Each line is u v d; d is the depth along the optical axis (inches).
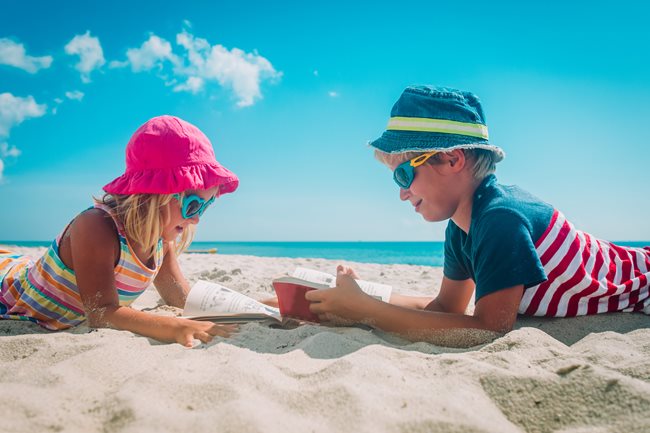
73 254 79.2
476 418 41.9
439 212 82.0
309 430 40.4
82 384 50.0
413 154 79.0
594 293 76.9
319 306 77.7
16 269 92.0
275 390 47.5
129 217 81.2
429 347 65.6
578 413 44.3
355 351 61.7
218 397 45.8
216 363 55.9
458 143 76.4
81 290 79.1
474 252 75.5
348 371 51.1
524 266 68.0
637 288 79.3
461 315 72.4
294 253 1273.4
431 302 96.3
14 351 63.1
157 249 92.3
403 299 98.0
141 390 46.6
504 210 72.1
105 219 80.7
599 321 76.7
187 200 83.4
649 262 85.4
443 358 56.4
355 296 75.6
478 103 82.4
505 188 82.0
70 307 85.9
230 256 331.0
